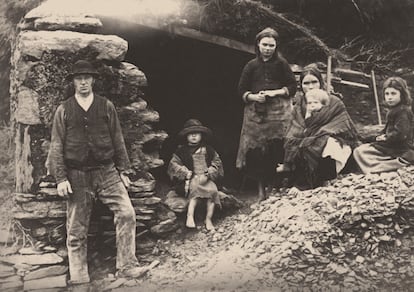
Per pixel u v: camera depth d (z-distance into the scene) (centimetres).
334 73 697
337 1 739
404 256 506
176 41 668
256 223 557
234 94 704
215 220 595
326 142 571
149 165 564
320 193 562
